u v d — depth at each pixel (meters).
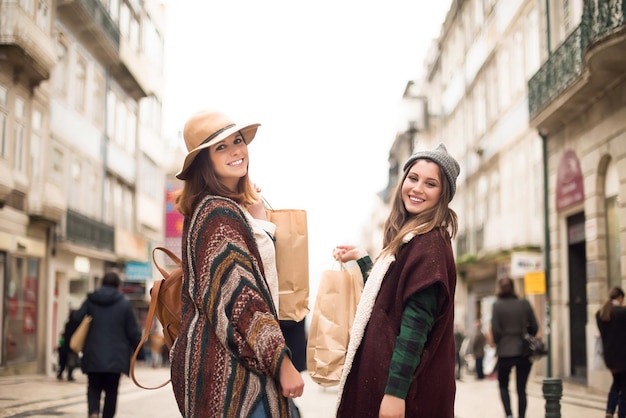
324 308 3.62
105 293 7.68
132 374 3.28
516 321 8.98
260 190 3.64
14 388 15.13
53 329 24.70
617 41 12.35
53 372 23.20
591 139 15.41
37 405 11.28
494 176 26.27
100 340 7.55
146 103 35.56
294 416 3.00
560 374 17.62
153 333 29.72
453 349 3.13
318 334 3.60
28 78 20.84
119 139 30.98
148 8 35.03
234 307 2.81
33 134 21.59
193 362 2.87
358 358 3.12
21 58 19.56
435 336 3.03
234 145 3.13
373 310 3.12
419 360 2.96
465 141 31.16
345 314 3.62
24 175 20.94
